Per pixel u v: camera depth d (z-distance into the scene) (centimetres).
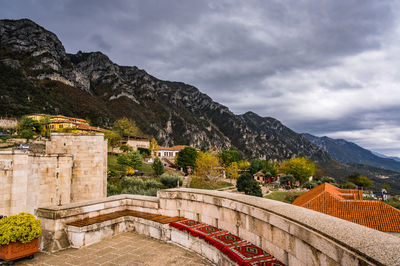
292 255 430
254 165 11812
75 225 686
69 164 2506
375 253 262
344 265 298
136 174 6625
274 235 484
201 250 605
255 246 540
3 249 570
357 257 276
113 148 8856
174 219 768
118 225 794
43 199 2208
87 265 565
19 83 15438
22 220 588
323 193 3272
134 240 729
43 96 15775
